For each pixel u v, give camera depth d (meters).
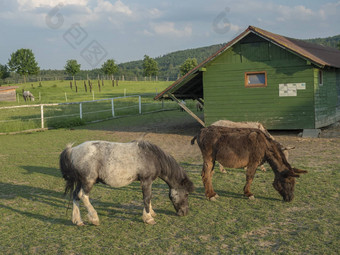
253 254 4.79
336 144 12.67
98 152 5.86
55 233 5.93
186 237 5.49
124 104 35.28
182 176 6.21
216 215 6.38
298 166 9.66
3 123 21.84
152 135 17.55
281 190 6.83
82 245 5.39
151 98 41.84
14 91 46.59
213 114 16.50
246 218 6.14
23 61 77.00
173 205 6.47
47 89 59.81
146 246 5.24
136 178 5.98
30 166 11.47
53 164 11.70
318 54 18.73
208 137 7.20
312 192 7.40
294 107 15.18
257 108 15.80
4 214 6.98
